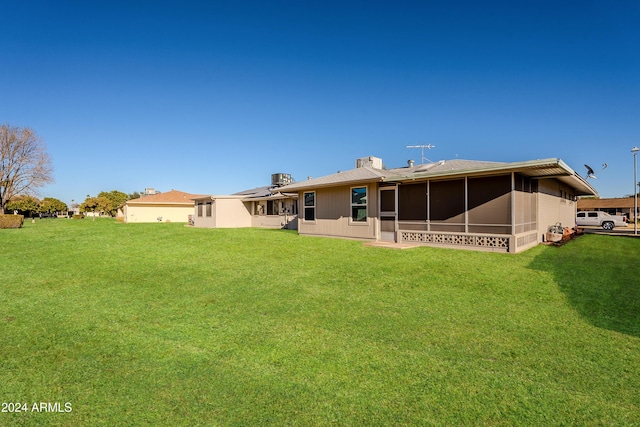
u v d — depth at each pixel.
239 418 2.54
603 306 5.12
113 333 4.33
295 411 2.62
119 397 2.85
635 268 7.80
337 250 10.58
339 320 4.71
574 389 2.90
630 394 2.81
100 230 19.05
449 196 11.38
